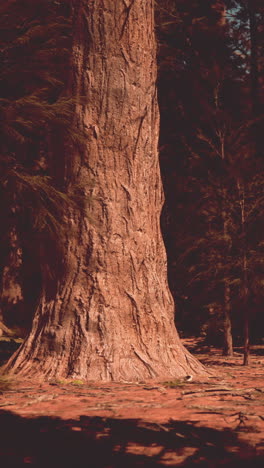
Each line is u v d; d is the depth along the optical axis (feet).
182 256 38.65
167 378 23.91
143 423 14.78
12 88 26.81
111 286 25.31
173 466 11.14
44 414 16.19
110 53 26.84
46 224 24.97
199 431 13.98
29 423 15.03
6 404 17.53
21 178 23.24
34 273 44.62
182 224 40.65
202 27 48.49
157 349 25.27
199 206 37.93
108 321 24.63
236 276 34.53
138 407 17.15
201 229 37.35
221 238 33.73
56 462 11.48
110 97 26.61
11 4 24.06
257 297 35.96
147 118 27.68
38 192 23.93
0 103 24.35
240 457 11.70
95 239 25.55
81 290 25.20
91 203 25.70
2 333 41.55
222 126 37.86
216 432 13.87
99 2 26.94
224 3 52.70
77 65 26.84
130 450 12.36
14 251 42.75
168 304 27.32
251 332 46.09
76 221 25.72
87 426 14.58
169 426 14.55
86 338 24.26
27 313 44.47
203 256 36.52
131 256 26.00
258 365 31.22
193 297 41.37
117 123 26.61
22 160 27.35
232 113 45.06
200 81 42.70
